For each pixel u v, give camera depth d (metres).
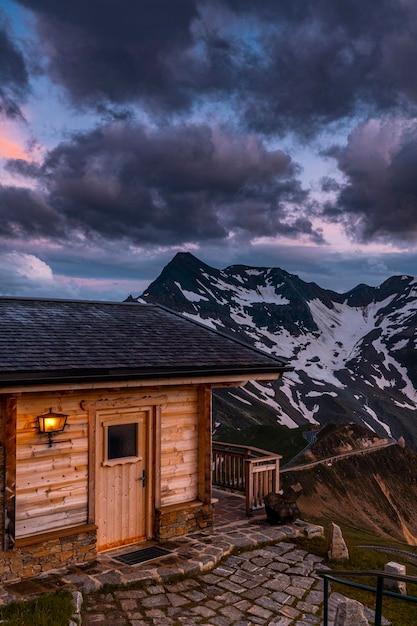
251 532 10.43
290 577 8.56
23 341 9.16
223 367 10.26
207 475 10.70
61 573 8.35
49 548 8.50
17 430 8.40
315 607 7.56
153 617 7.13
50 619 6.49
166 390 10.28
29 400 8.55
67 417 8.88
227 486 13.49
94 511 9.15
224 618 7.16
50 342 9.41
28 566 8.26
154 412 10.13
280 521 10.84
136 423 9.98
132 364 9.12
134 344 10.33
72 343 9.62
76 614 6.86
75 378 8.27
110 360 9.09
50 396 8.78
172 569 8.52
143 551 9.39
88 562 8.86
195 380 9.97
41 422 8.53
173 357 10.05
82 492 9.09
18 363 8.12
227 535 10.23
